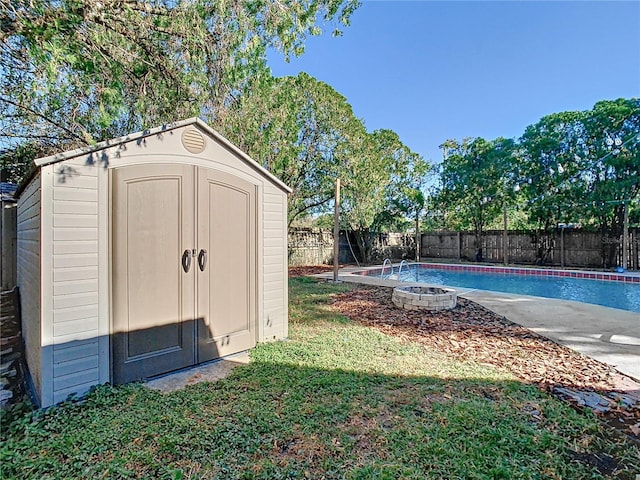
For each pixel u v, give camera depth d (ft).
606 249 42.63
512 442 7.58
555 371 11.90
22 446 7.38
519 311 21.04
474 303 23.45
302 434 7.93
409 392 10.16
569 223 45.01
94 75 11.67
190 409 9.00
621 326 17.56
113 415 8.68
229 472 6.65
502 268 46.14
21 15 9.31
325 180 43.39
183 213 11.97
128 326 10.71
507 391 10.23
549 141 44.11
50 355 9.27
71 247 9.63
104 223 10.23
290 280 34.01
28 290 12.17
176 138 11.76
